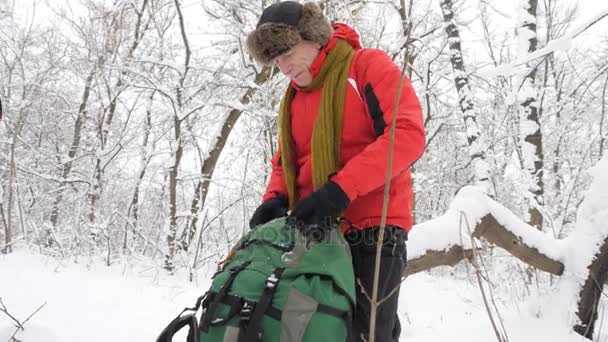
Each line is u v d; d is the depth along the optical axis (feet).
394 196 6.00
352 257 5.91
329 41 6.05
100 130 29.37
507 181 26.89
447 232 11.70
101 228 22.65
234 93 26.94
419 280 19.16
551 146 30.45
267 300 4.66
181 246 24.07
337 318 4.75
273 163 7.22
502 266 16.26
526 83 25.00
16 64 32.86
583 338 10.85
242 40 26.50
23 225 24.16
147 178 29.40
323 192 5.11
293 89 6.52
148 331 10.30
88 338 9.48
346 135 5.89
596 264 11.88
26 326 9.15
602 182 12.67
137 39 29.96
